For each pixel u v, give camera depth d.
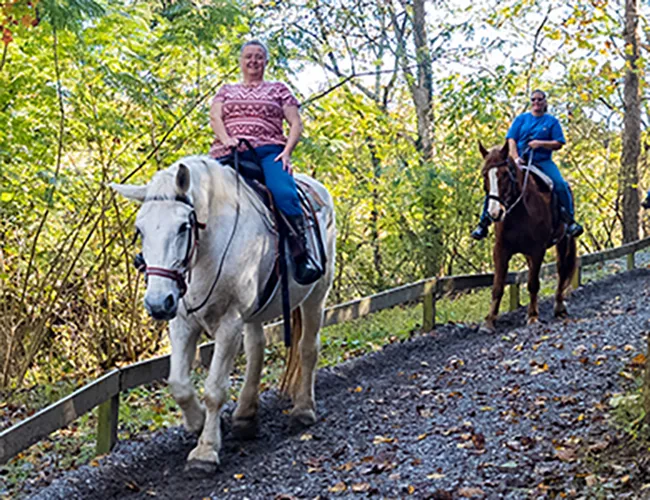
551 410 6.31
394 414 6.99
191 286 5.61
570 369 7.51
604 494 4.53
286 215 6.19
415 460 5.64
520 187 10.17
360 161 16.53
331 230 7.22
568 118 18.92
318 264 6.62
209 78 10.88
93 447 6.60
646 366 5.32
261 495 5.38
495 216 9.81
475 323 11.09
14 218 10.02
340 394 7.86
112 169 10.48
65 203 10.25
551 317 11.21
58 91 9.02
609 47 14.34
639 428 5.26
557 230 10.76
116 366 10.72
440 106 18.06
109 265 10.70
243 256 5.78
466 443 5.84
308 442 6.40
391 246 16.41
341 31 16.89
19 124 9.12
